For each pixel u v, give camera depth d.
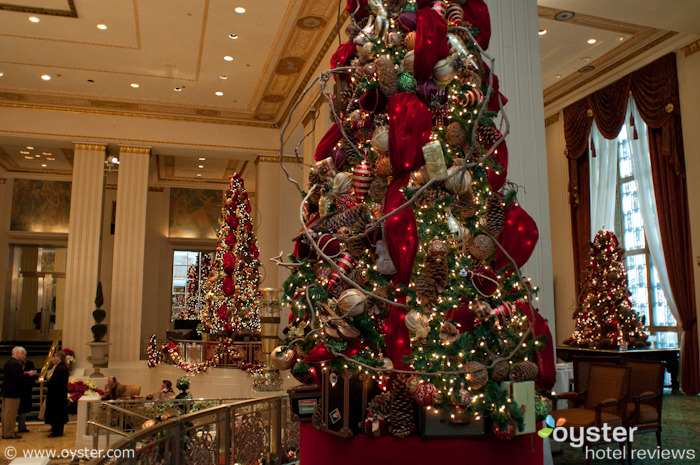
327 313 2.87
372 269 2.95
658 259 11.95
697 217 10.85
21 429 10.98
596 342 10.91
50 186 20.38
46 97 15.75
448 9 3.20
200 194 22.12
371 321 2.91
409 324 2.63
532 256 4.95
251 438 4.66
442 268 2.63
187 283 21.28
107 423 7.59
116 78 14.61
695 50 11.05
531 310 2.92
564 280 14.48
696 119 10.95
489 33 3.46
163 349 14.54
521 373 2.87
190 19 11.66
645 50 11.96
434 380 2.69
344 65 3.44
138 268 16.08
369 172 3.02
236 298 12.86
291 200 17.33
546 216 5.05
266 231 17.03
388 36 2.97
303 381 3.45
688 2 9.75
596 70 13.20
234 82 14.80
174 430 3.59
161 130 16.72
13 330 20.31
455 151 2.98
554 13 10.70
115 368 14.68
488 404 2.76
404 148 2.75
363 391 2.94
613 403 5.15
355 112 3.09
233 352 12.55
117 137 16.38
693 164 10.97
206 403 7.53
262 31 12.12
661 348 10.77
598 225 13.61
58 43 12.76
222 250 13.06
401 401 2.80
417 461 2.84
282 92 15.23
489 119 3.05
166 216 21.67
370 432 2.85
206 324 13.27
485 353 2.83
